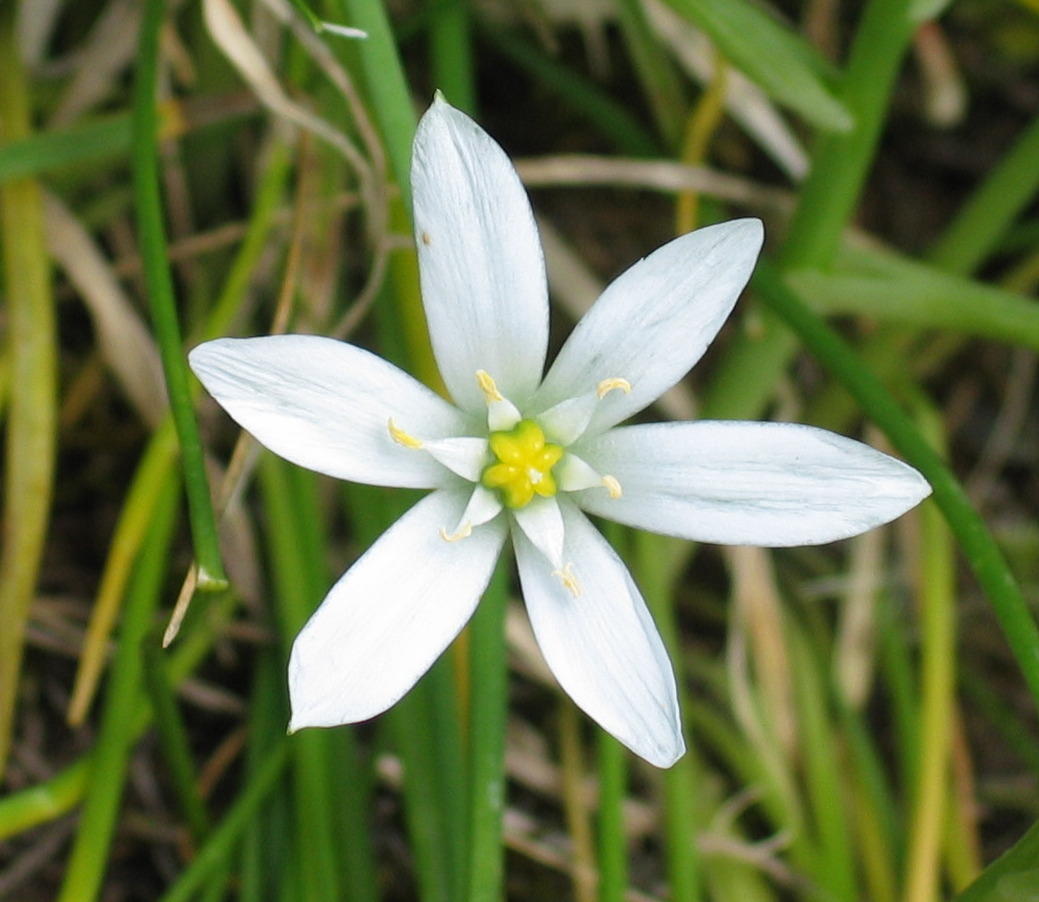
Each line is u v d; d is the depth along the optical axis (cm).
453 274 17
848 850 21
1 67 20
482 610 18
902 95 24
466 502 17
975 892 17
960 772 21
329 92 20
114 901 21
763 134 22
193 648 20
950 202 25
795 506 16
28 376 19
